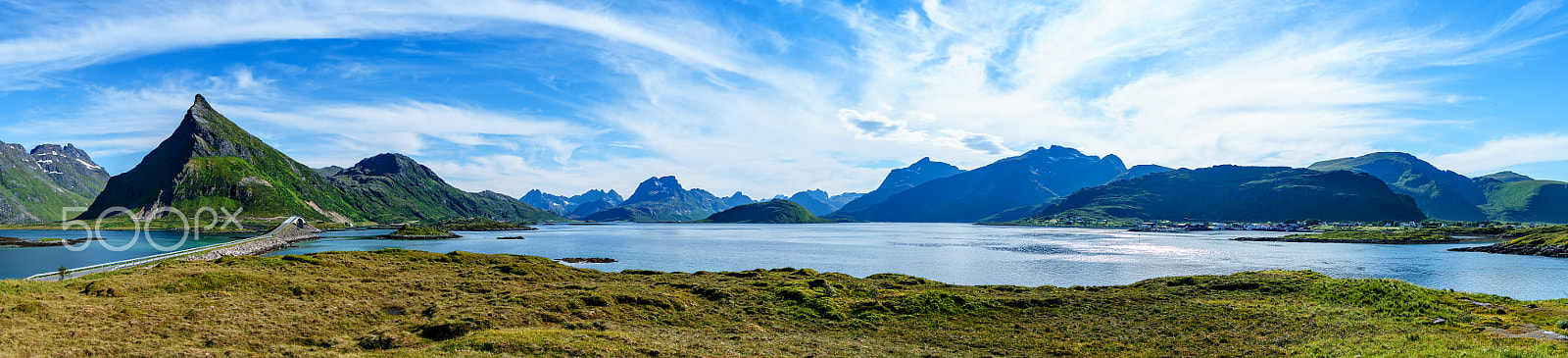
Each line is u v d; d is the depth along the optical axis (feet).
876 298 207.31
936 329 166.09
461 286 209.67
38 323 119.44
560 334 130.52
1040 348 142.31
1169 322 165.58
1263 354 125.29
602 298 180.96
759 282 250.37
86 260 474.08
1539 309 159.63
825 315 181.88
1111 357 131.85
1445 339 123.44
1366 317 154.20
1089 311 187.01
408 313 159.63
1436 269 445.37
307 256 267.18
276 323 136.36
